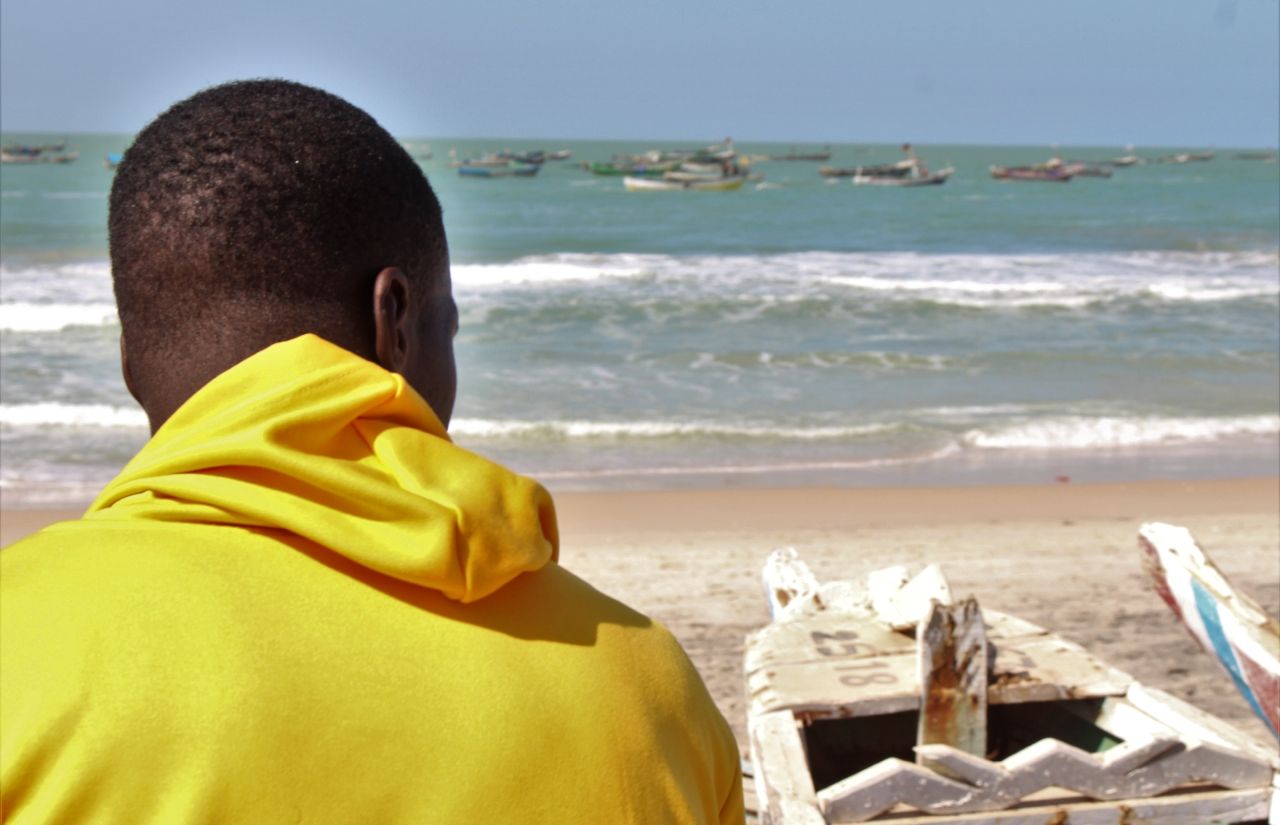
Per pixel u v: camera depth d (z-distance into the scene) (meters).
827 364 15.18
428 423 1.04
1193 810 3.31
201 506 0.93
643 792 0.96
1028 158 174.62
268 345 1.05
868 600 4.66
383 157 1.12
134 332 1.08
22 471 10.42
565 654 0.97
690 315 18.77
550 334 17.23
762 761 3.47
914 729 4.27
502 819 0.90
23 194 59.34
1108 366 15.19
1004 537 8.46
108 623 0.86
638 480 10.31
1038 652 4.12
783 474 10.51
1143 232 40.53
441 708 0.90
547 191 66.19
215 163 1.05
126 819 0.82
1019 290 21.39
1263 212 52.00
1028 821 3.27
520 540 0.97
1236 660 4.46
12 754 0.81
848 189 71.56
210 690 0.85
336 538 0.91
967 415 12.69
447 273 1.22
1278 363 15.41
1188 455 11.25
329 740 0.86
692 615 6.83
